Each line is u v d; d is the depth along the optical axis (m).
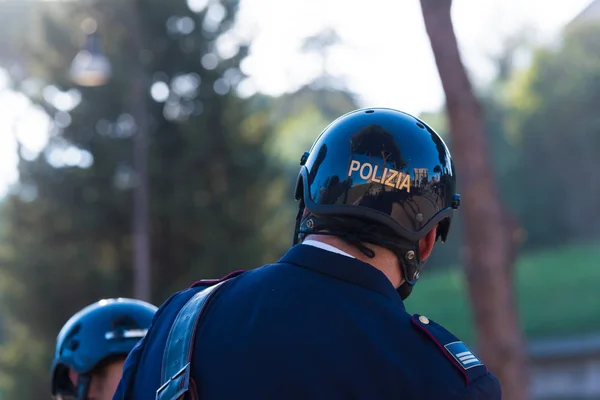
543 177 59.94
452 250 57.81
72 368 3.31
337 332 1.99
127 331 3.36
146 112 29.56
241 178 29.56
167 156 29.52
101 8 29.67
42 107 29.53
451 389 1.94
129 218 29.34
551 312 44.50
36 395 29.23
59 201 29.23
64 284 28.89
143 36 29.59
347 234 2.16
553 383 35.22
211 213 28.95
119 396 2.24
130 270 29.67
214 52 30.14
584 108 57.94
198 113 29.52
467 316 47.50
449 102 12.98
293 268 2.15
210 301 2.18
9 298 29.09
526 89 60.81
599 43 57.47
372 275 2.11
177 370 2.07
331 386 1.93
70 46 30.02
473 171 12.98
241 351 2.01
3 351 29.64
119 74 28.73
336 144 2.23
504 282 13.14
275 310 2.05
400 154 2.19
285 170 32.00
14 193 29.39
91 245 29.31
